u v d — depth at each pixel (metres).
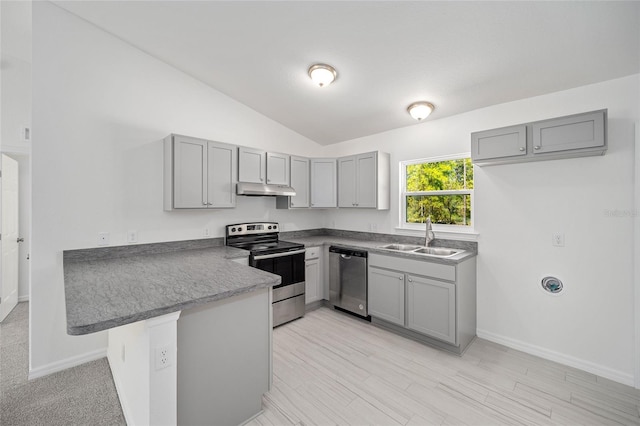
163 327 1.33
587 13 1.64
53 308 2.27
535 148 2.21
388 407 1.86
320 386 2.08
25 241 3.81
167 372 1.34
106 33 2.49
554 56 2.02
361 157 3.62
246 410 1.75
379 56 2.31
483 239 2.81
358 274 3.26
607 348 2.19
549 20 1.73
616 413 1.79
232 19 2.14
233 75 2.92
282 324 3.17
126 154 2.62
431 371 2.26
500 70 2.24
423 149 3.33
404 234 3.50
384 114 3.26
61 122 2.29
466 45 2.04
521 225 2.59
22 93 3.39
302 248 3.35
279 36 2.25
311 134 4.13
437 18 1.85
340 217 4.26
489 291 2.79
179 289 1.59
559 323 2.40
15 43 3.05
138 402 1.47
